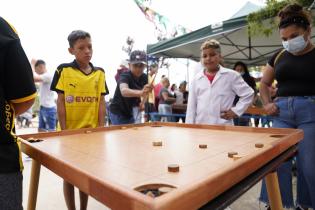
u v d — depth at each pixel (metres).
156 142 1.32
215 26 4.00
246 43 5.68
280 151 1.11
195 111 2.45
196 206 0.61
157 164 0.96
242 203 2.43
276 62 2.09
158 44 4.94
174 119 6.07
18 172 1.07
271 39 5.32
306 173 1.88
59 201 2.59
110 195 0.63
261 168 0.99
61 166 0.88
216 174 0.69
